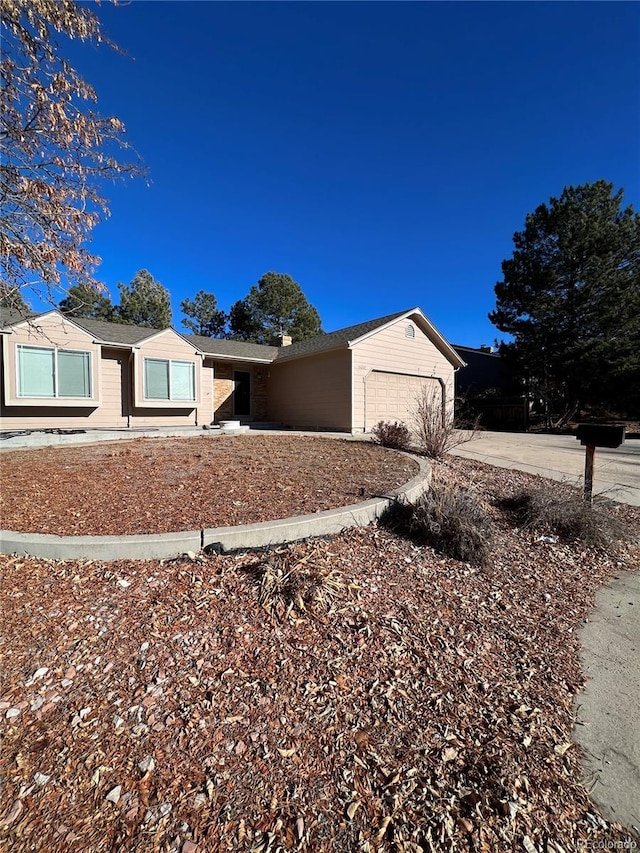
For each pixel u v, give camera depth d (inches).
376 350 496.7
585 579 146.5
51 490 177.8
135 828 53.3
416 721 75.2
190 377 505.4
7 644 85.0
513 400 784.3
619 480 273.6
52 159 149.5
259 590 105.3
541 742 73.3
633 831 58.0
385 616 105.1
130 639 88.1
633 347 669.9
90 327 466.9
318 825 55.4
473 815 58.4
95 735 66.5
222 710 73.1
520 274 776.9
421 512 157.2
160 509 153.2
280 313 1325.0
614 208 713.0
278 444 329.7
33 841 51.3
